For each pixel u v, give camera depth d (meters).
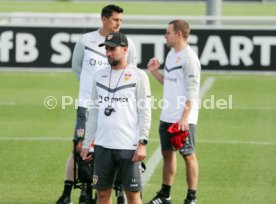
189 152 34.00
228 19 72.56
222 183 38.56
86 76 34.16
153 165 42.12
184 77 33.88
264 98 62.66
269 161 42.94
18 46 71.88
